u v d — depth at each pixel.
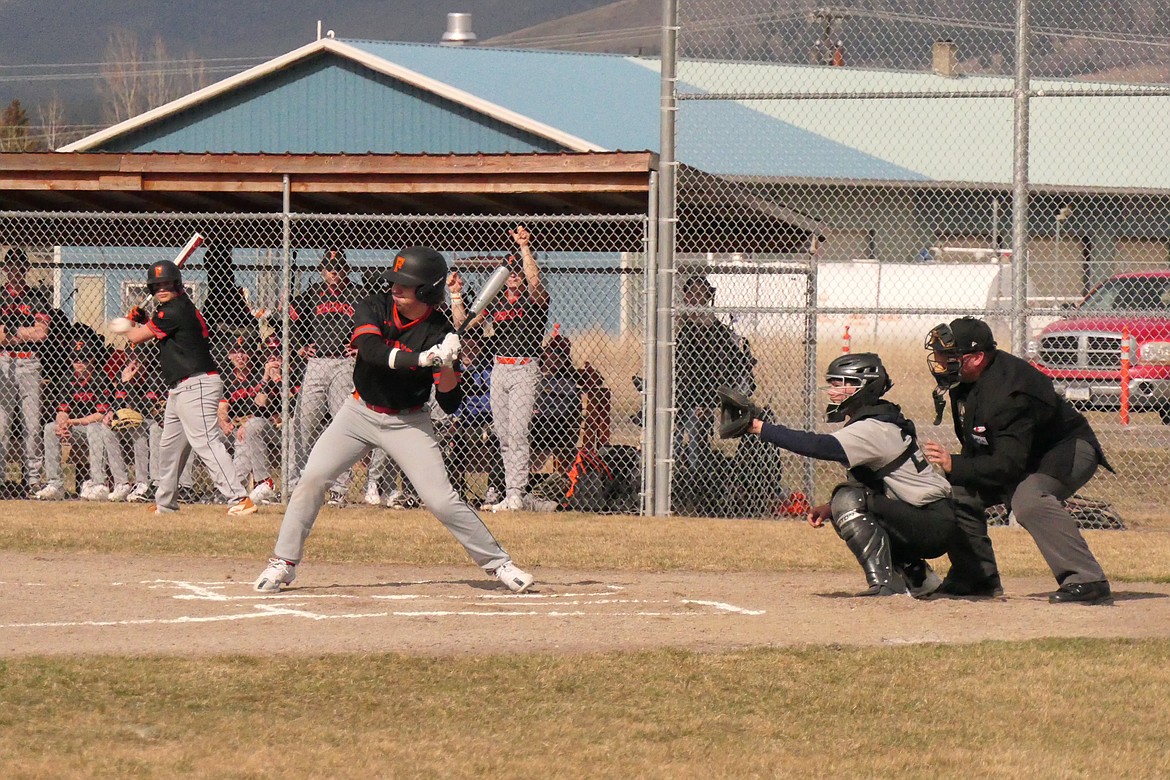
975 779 8.70
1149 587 15.66
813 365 24.59
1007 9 24.61
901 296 46.31
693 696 10.55
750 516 23.23
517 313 22.33
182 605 13.84
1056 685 10.92
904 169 44.31
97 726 9.50
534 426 23.14
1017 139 20.58
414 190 23.08
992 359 14.12
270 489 21.69
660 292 22.41
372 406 14.23
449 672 11.10
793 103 48.56
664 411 22.45
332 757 8.95
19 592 14.57
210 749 9.04
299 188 23.45
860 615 13.62
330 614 13.40
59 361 24.06
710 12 22.86
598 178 22.56
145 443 23.70
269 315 25.72
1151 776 8.78
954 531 14.65
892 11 29.23
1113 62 26.22
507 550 18.23
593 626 12.95
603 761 8.99
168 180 23.78
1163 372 34.69
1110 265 43.47
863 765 8.97
